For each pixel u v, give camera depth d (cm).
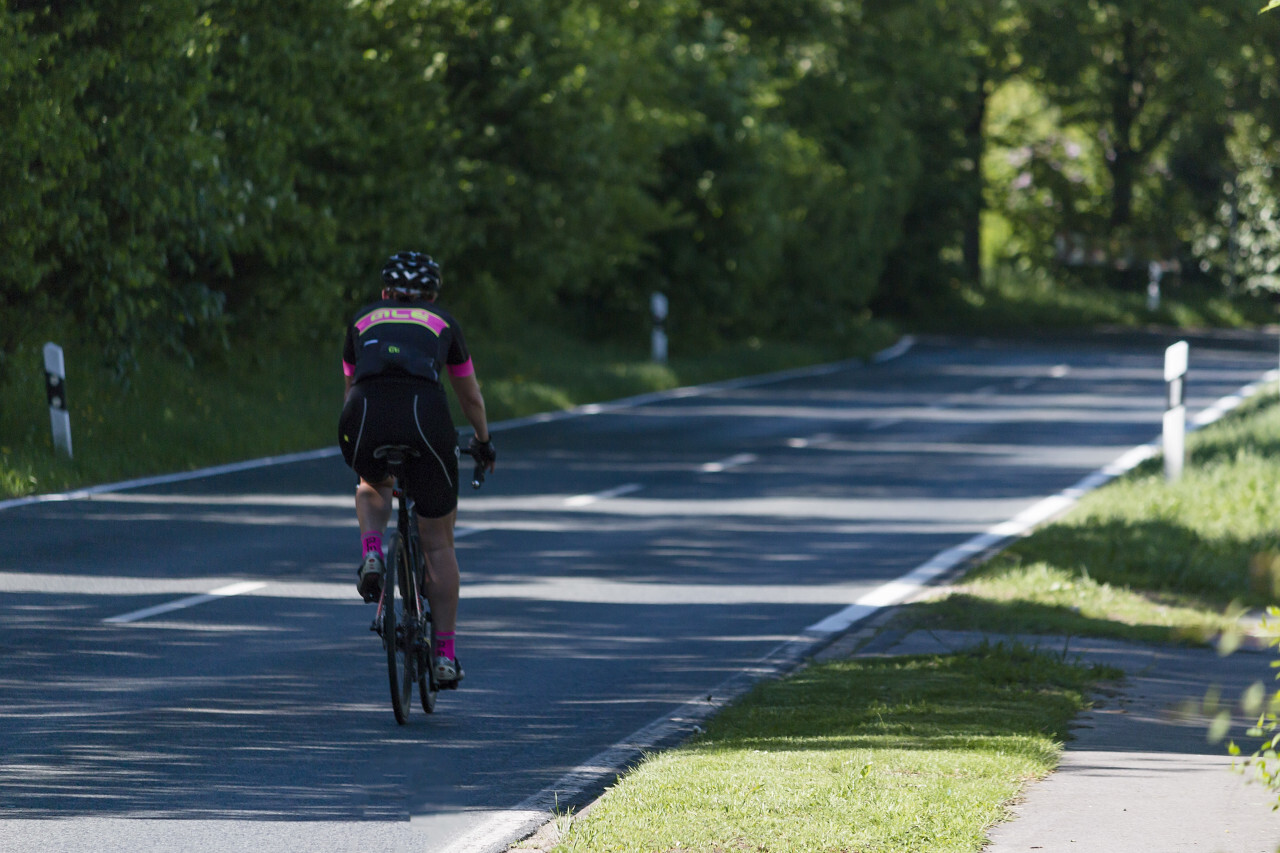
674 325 14525
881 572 4744
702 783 2320
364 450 2683
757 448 8212
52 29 7019
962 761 2469
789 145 16175
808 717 2850
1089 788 2362
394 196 9400
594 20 11456
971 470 7375
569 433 8812
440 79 9662
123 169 7250
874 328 18150
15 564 4491
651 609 4100
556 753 2680
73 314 7725
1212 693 1664
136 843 2169
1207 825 2164
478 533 5312
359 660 3388
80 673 3212
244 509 5688
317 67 8562
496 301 12850
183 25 7294
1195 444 7544
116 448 6738
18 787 2420
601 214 11000
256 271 8944
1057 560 4725
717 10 16050
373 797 2394
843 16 16738
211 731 2772
